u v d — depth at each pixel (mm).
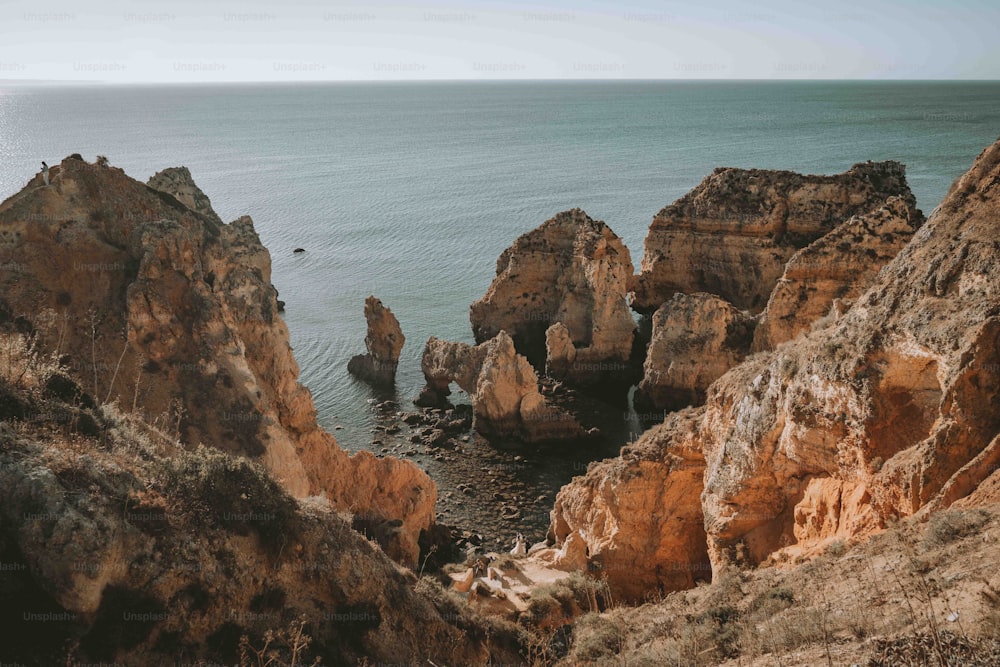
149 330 30156
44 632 13898
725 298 70375
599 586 29625
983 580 12922
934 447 19875
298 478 31422
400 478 39500
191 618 15672
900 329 21953
